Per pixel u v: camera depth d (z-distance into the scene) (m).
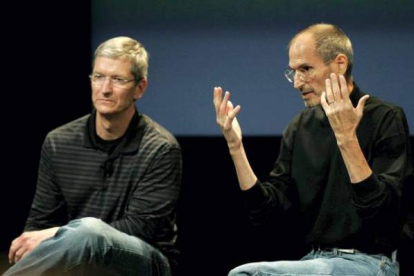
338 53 5.00
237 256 6.45
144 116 5.40
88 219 4.84
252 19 6.48
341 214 5.01
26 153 6.58
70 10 6.48
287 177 5.27
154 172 5.20
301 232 5.43
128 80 5.15
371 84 6.39
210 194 6.48
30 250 5.09
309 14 6.42
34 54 6.52
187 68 6.56
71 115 6.55
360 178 4.66
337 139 4.70
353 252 4.97
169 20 6.55
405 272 6.17
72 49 6.51
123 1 6.57
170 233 5.31
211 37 6.53
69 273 4.75
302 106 6.47
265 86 6.50
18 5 6.49
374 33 6.37
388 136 4.95
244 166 5.10
